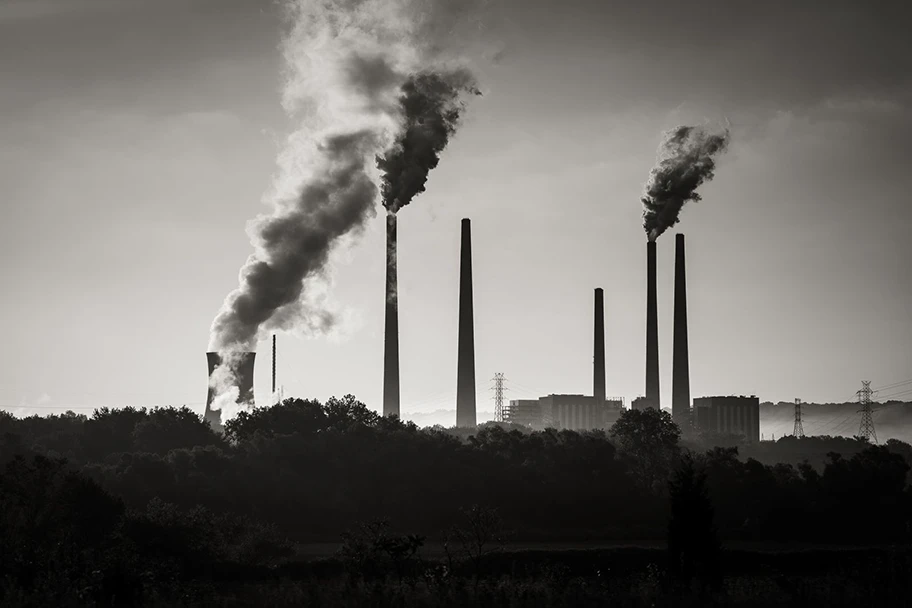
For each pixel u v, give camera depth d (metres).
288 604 126.88
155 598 128.50
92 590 126.88
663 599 126.50
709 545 160.88
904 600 124.75
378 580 144.88
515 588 135.38
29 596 122.62
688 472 166.25
